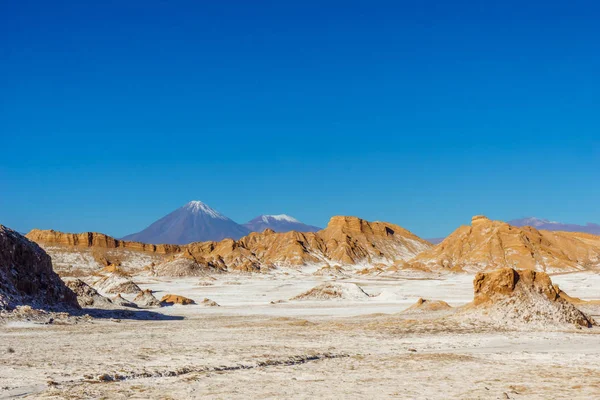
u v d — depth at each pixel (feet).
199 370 74.79
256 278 536.42
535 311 127.24
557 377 66.95
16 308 146.61
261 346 99.40
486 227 608.60
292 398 56.34
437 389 60.29
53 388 62.28
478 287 139.13
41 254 178.29
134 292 320.50
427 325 126.82
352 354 90.27
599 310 164.76
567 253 571.28
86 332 126.21
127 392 59.72
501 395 56.65
